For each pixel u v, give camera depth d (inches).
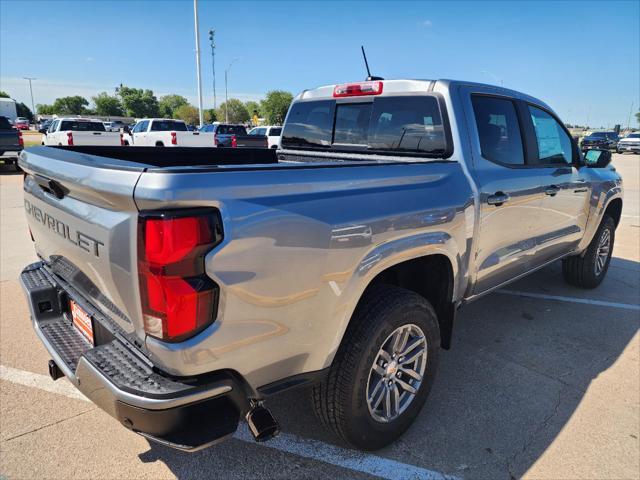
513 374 136.3
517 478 96.5
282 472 96.8
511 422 114.3
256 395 78.0
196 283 65.7
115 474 95.0
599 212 188.4
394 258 92.7
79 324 97.2
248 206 69.6
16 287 193.0
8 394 120.3
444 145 119.7
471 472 97.8
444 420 114.5
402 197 95.6
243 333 71.7
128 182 64.8
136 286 67.7
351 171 88.0
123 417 69.7
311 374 84.5
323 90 154.2
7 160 652.7
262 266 71.3
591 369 139.9
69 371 83.7
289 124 168.6
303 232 76.0
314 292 79.3
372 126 138.6
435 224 102.0
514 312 182.1
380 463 99.7
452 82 122.5
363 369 91.5
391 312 93.4
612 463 101.1
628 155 1290.6
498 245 130.1
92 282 81.4
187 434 70.3
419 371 107.3
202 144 772.0
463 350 150.3
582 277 201.9
